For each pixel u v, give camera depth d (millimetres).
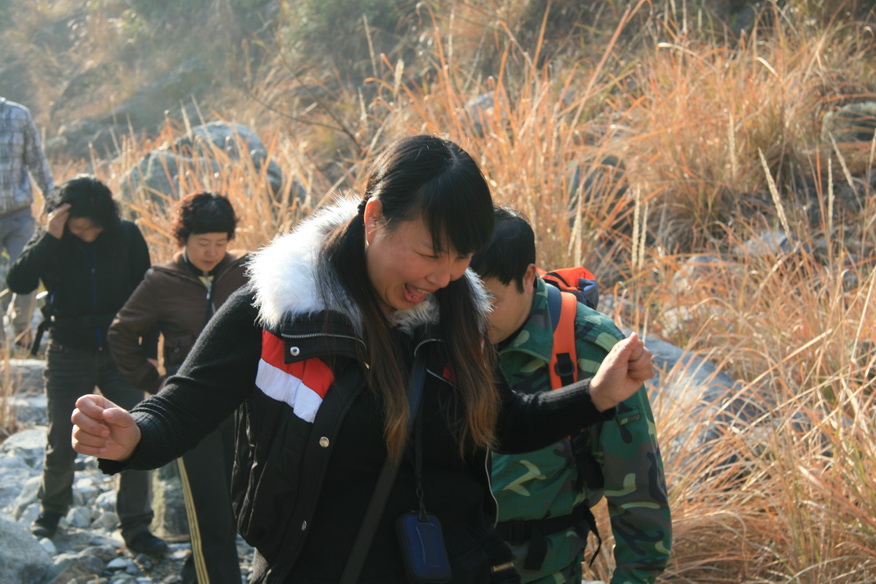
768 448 3660
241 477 1853
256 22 13383
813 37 7613
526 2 9500
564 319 2268
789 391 3879
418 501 1744
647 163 6586
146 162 8000
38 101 16062
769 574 3375
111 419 1519
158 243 6594
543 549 2230
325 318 1669
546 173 5691
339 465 1696
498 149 5902
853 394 3615
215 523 3326
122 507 3965
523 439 1917
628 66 7895
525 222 2240
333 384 1688
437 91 7410
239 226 6250
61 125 14875
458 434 1763
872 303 4492
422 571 1662
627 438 2148
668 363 4402
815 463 3621
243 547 4117
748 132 6711
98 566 3863
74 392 3998
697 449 3699
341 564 1716
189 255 3568
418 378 1741
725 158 6586
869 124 6660
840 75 7184
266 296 1685
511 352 2273
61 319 3955
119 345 3619
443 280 1645
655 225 6418
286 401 1693
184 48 13953
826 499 3379
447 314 1789
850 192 6309
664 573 3355
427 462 1771
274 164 7684
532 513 2230
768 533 3432
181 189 6797
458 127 6066
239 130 8172
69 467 4031
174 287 3570
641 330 4965
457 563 1769
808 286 4949
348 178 7879
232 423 3369
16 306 6289
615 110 7270
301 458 1678
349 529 1709
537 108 6160
